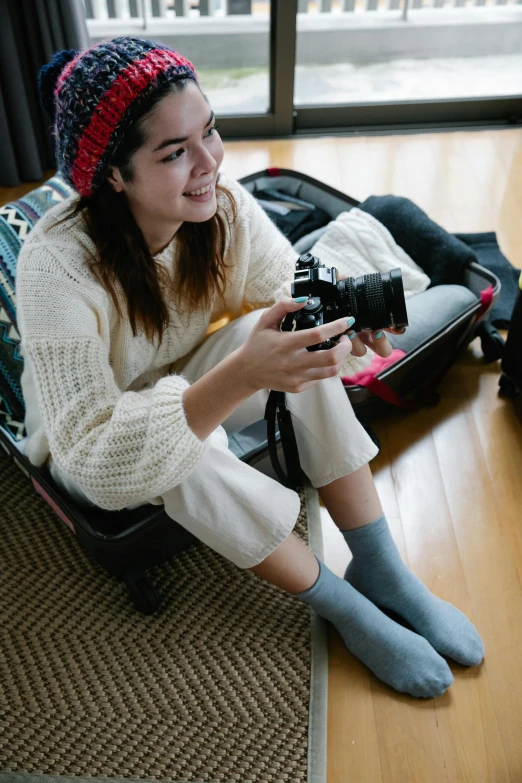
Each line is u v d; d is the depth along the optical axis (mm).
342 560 1460
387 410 1685
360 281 1043
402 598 1305
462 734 1223
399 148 2607
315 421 1217
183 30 2982
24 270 1060
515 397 1768
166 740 1227
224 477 1130
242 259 1279
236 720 1248
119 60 914
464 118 2723
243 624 1376
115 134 943
